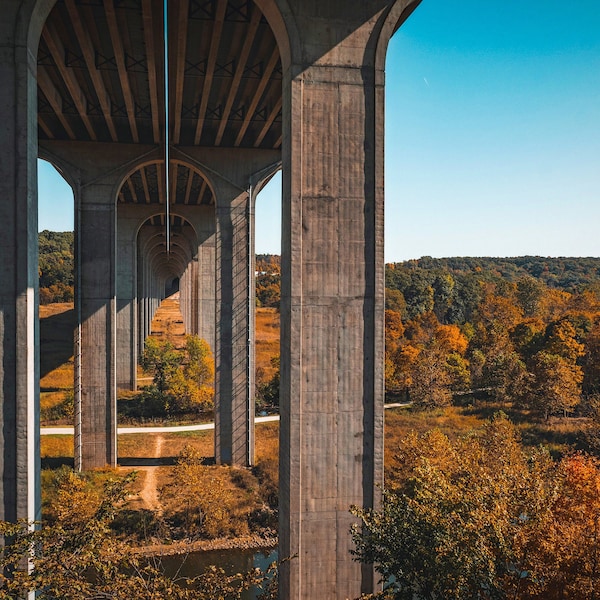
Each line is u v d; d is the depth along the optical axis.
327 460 15.62
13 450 14.18
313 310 15.55
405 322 90.69
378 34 15.59
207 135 32.16
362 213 15.70
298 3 15.25
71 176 31.33
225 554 23.16
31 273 14.66
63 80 25.02
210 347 54.44
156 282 123.06
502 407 47.28
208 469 30.83
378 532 12.28
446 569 10.79
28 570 13.55
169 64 22.97
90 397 31.61
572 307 99.44
